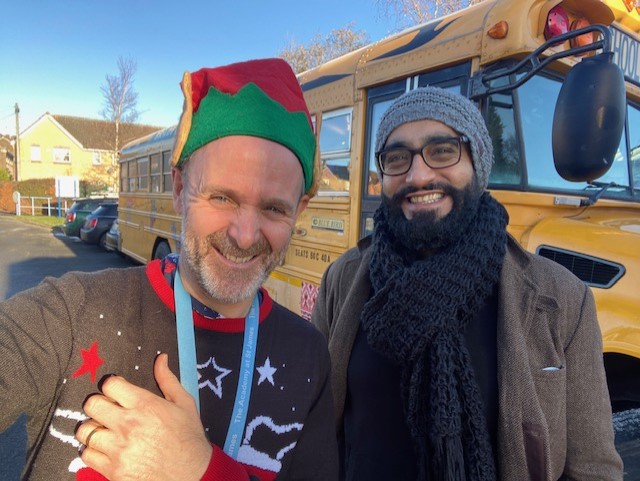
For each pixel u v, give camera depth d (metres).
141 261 8.40
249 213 1.00
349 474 1.48
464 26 2.52
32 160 40.19
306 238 3.85
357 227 3.26
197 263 1.02
